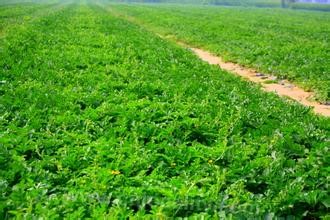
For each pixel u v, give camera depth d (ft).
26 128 35.22
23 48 70.95
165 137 35.45
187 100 45.83
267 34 129.90
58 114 39.91
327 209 25.88
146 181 27.37
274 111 44.96
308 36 134.62
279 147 33.91
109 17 173.68
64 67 59.41
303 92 63.72
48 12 197.98
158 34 135.95
